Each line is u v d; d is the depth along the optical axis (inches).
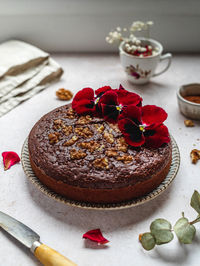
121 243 18.5
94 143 20.5
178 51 35.4
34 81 29.6
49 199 20.9
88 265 17.5
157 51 29.6
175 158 21.7
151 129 20.9
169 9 32.5
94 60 34.4
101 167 19.1
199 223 19.6
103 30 34.0
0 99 27.8
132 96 22.9
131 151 20.2
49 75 30.3
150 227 18.2
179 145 24.7
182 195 21.3
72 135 21.1
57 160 19.7
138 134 20.7
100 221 19.7
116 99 22.2
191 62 34.2
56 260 16.7
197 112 26.1
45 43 34.7
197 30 33.9
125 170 19.0
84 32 34.1
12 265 17.5
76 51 35.4
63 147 20.3
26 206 20.4
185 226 18.3
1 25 33.1
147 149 20.5
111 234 19.0
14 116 27.0
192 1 32.0
